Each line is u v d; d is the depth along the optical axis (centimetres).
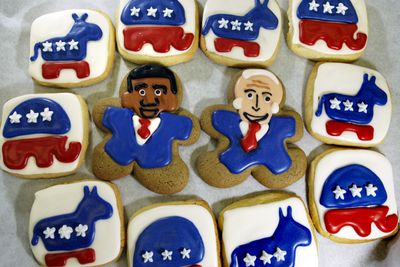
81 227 39
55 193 39
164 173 40
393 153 45
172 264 38
